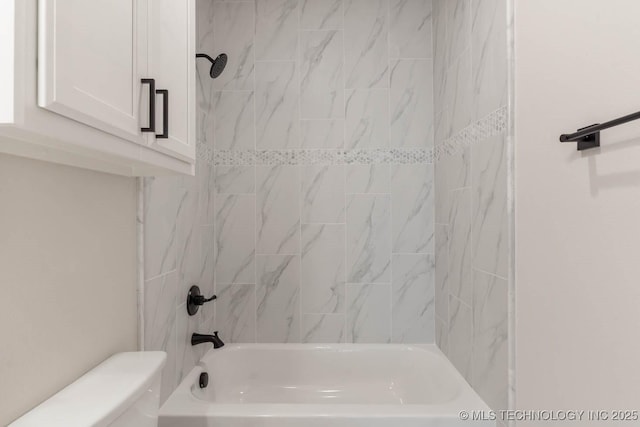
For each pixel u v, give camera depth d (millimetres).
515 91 1256
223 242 2268
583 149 1044
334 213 2262
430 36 2256
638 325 933
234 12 2266
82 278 1035
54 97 541
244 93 2270
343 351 2193
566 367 1110
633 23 946
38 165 880
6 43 487
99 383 952
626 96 961
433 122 2244
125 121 756
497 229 1380
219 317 2266
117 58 728
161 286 1505
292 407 1458
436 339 2219
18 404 813
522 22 1230
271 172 2268
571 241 1092
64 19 563
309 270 2262
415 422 1400
